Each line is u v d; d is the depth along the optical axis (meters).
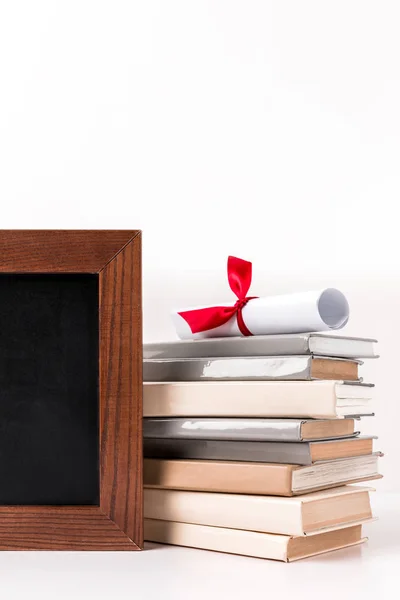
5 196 1.55
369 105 1.45
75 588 0.69
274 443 0.81
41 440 0.84
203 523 0.84
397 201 1.43
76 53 1.54
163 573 0.74
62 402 0.85
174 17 1.51
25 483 0.84
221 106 1.50
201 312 0.95
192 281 1.49
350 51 1.46
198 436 0.86
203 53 1.50
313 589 0.68
